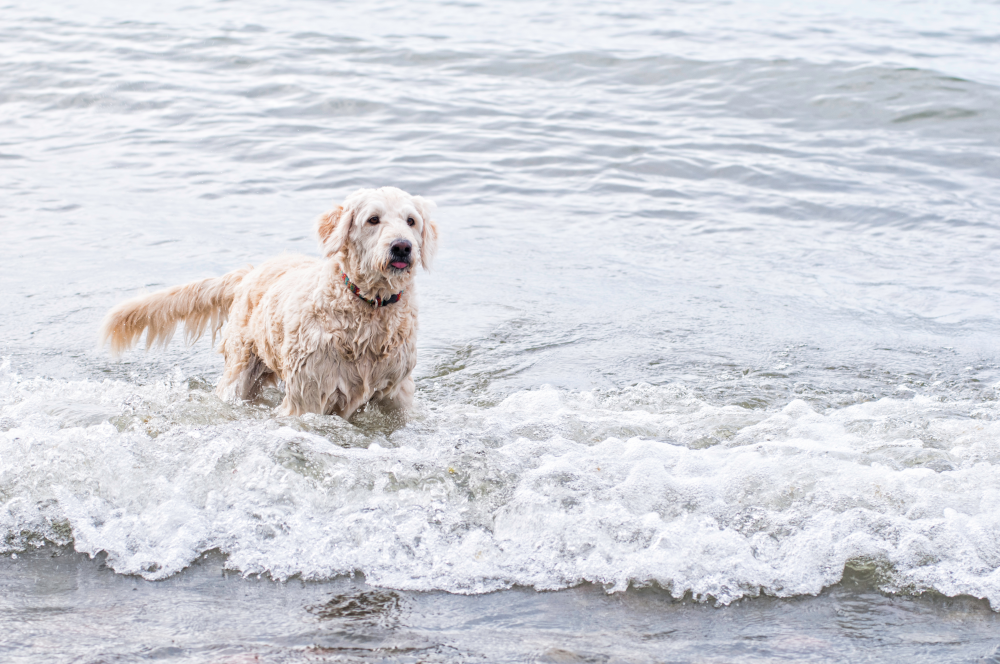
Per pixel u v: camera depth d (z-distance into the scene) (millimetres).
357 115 13484
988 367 6215
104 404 5301
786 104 14461
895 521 3779
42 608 3188
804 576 3479
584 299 7582
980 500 3971
